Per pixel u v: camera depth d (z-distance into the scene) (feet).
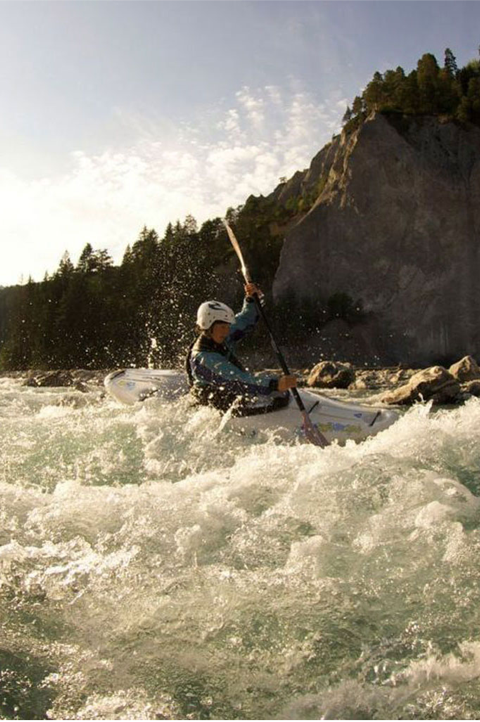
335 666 6.09
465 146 178.50
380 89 198.08
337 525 8.72
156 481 11.36
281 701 5.67
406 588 7.18
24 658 6.39
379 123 179.73
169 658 6.31
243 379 14.49
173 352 120.98
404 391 27.07
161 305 199.00
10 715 5.62
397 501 9.17
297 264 184.44
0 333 281.33
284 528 8.73
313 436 14.12
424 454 10.92
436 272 170.30
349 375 47.78
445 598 6.95
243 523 8.93
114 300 205.67
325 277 180.24
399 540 8.11
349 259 177.27
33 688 5.97
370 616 6.77
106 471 11.84
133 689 5.93
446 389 26.78
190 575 7.63
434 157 176.45
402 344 168.96
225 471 11.19
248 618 6.80
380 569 7.58
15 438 13.82
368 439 13.16
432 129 182.60
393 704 5.61
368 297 173.68
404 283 171.73
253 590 7.25
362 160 178.09
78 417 15.97
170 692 5.87
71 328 198.80
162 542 8.41
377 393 39.60
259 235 228.63
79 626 6.87
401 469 10.24
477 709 5.59
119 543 8.46
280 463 11.29
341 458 10.94
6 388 52.24
